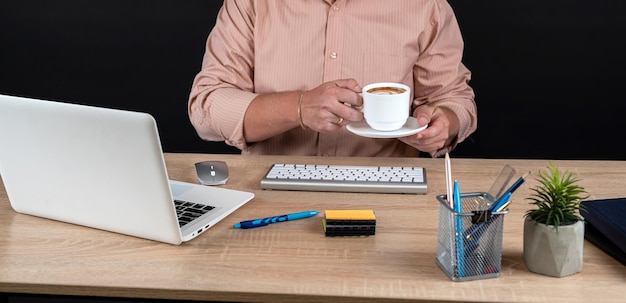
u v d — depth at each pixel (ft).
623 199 4.90
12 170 5.10
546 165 6.16
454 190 4.36
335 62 6.97
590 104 10.61
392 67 7.01
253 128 6.47
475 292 4.19
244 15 7.03
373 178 5.68
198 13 10.91
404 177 5.69
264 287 4.25
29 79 11.34
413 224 5.05
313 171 5.82
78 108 4.58
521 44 10.53
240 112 6.48
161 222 4.69
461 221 4.25
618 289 4.21
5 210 5.34
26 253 4.68
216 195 5.45
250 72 7.16
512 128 10.82
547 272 4.35
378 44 6.99
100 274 4.42
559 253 4.29
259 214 5.21
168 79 11.19
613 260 4.55
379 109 5.42
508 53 10.57
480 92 10.76
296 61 6.98
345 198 5.49
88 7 11.01
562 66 10.53
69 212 5.03
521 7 10.40
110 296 4.33
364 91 5.54
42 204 5.12
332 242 4.80
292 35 6.96
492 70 10.66
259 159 6.34
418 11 7.01
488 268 4.33
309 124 6.10
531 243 4.36
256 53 7.03
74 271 4.46
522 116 10.77
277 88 7.02
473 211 4.26
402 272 4.42
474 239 4.28
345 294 4.18
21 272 4.45
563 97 10.64
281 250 4.69
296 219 5.14
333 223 4.84
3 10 11.09
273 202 5.42
